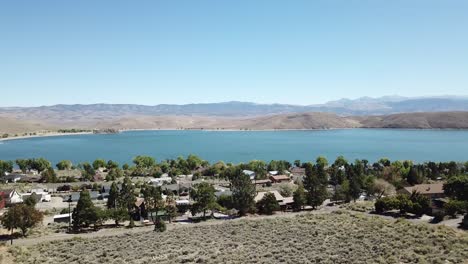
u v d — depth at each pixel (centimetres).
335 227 7544
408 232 6888
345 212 9631
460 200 10181
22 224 8912
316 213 10138
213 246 6738
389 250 5772
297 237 6981
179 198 14788
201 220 10638
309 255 5797
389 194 13275
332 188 16112
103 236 8419
